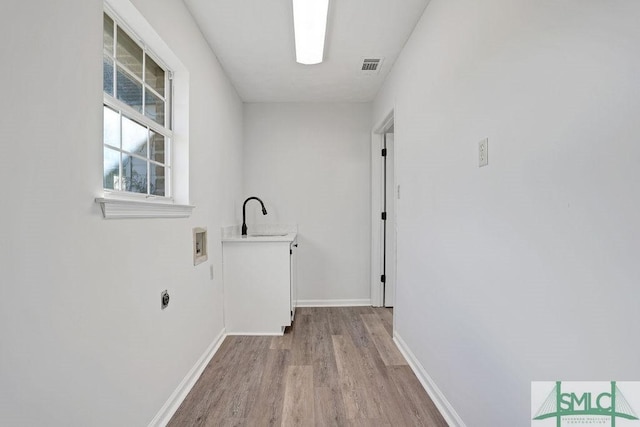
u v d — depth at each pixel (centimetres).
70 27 99
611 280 76
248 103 365
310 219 368
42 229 89
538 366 100
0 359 77
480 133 133
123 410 127
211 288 241
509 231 114
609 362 77
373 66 276
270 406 176
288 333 282
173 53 176
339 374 210
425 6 196
